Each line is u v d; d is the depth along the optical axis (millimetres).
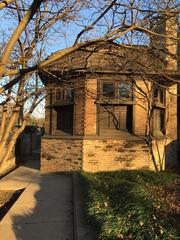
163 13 5129
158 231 5441
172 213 6727
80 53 7270
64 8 6145
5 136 5164
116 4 5207
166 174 12883
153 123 15609
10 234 7258
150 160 15164
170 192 9625
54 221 8148
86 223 7086
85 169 14656
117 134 14945
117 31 4949
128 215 6184
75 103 15016
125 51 6156
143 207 6480
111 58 7883
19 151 20969
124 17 6207
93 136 14734
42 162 16078
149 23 5496
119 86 12086
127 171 13898
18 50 6891
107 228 5879
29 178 14578
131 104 14773
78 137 14820
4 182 13680
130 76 6895
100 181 10523
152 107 14930
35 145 30844
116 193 8070
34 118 30219
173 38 4871
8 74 4246
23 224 7926
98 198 7695
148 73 6387
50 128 16250
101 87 14008
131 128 15016
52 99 16219
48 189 11977
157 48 5668
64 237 7086
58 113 16312
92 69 6707
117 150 14844
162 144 16016
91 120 14797
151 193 8484
